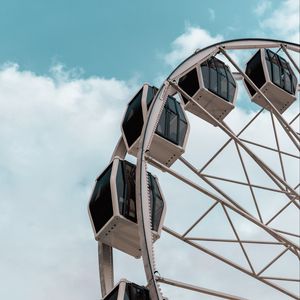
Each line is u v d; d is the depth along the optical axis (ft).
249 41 83.10
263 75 89.66
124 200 66.08
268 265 66.74
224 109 83.30
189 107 81.97
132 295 60.13
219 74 83.82
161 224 65.46
